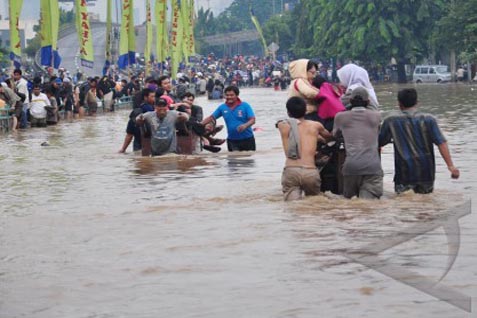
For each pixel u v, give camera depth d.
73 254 15.09
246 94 115.56
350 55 136.75
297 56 184.62
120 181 25.17
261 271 13.28
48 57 64.62
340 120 20.31
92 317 11.33
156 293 12.30
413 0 131.75
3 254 15.29
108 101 76.00
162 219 18.27
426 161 20.36
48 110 56.31
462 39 120.25
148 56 100.56
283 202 20.06
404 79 139.62
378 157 20.19
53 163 31.31
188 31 125.62
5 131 51.81
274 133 43.09
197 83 120.06
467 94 80.75
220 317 11.09
